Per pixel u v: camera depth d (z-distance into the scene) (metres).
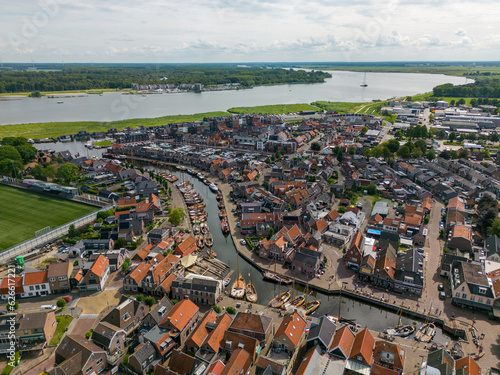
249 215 164.38
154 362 87.94
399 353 84.62
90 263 125.69
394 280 119.75
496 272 118.75
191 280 116.06
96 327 93.12
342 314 111.25
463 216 160.88
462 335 99.00
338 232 155.00
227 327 95.56
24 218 170.12
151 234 148.50
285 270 132.88
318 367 82.62
